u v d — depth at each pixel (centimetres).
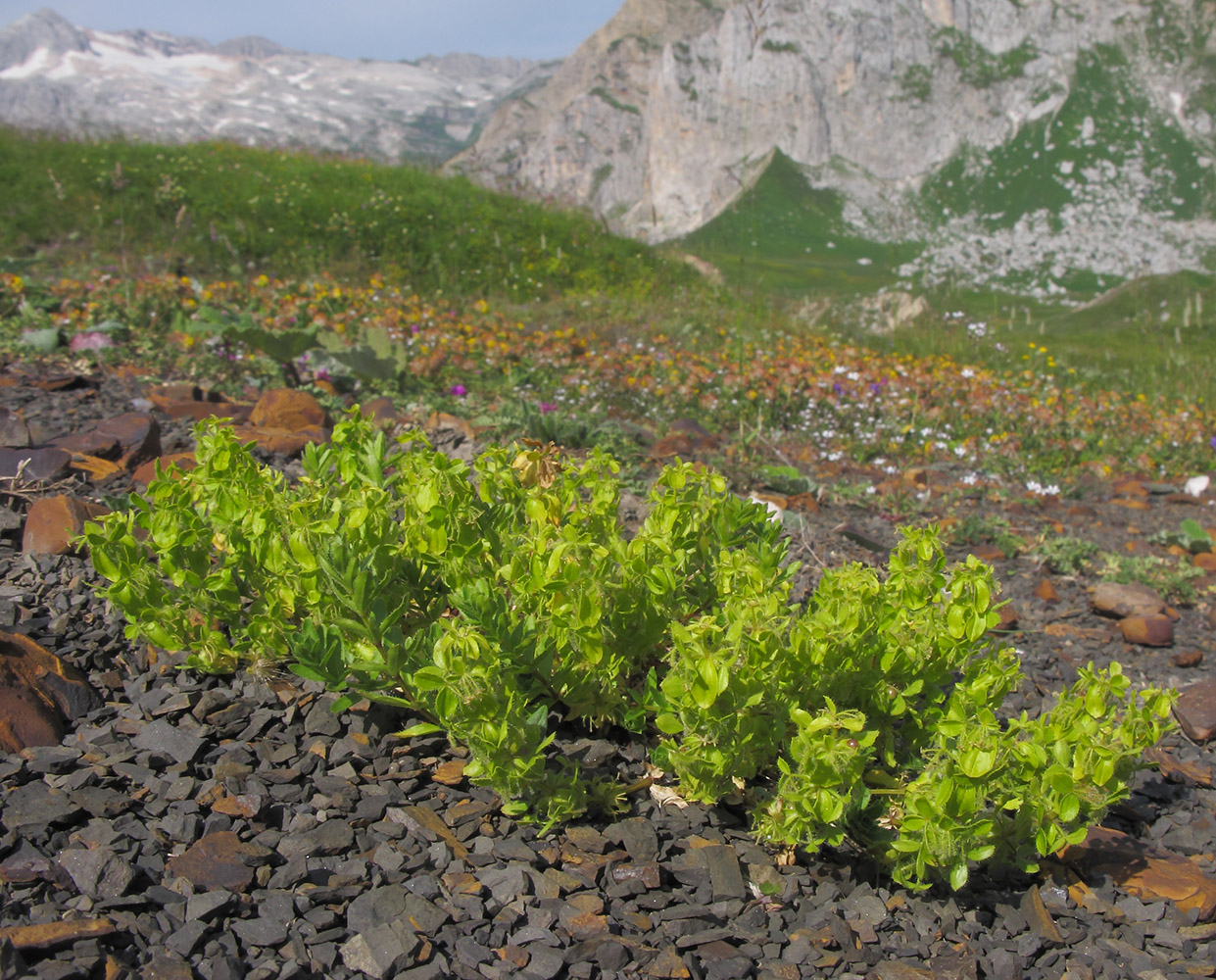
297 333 579
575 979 160
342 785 203
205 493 235
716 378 820
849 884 196
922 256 6538
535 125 12300
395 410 552
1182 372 1257
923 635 205
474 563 216
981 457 744
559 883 182
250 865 175
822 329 1319
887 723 211
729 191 8750
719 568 213
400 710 231
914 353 1214
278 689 232
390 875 179
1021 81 9512
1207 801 268
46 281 846
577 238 1622
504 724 173
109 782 193
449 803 205
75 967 142
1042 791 183
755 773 204
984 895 203
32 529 290
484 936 166
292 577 207
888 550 443
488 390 721
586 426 548
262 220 1394
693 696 171
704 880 189
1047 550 496
